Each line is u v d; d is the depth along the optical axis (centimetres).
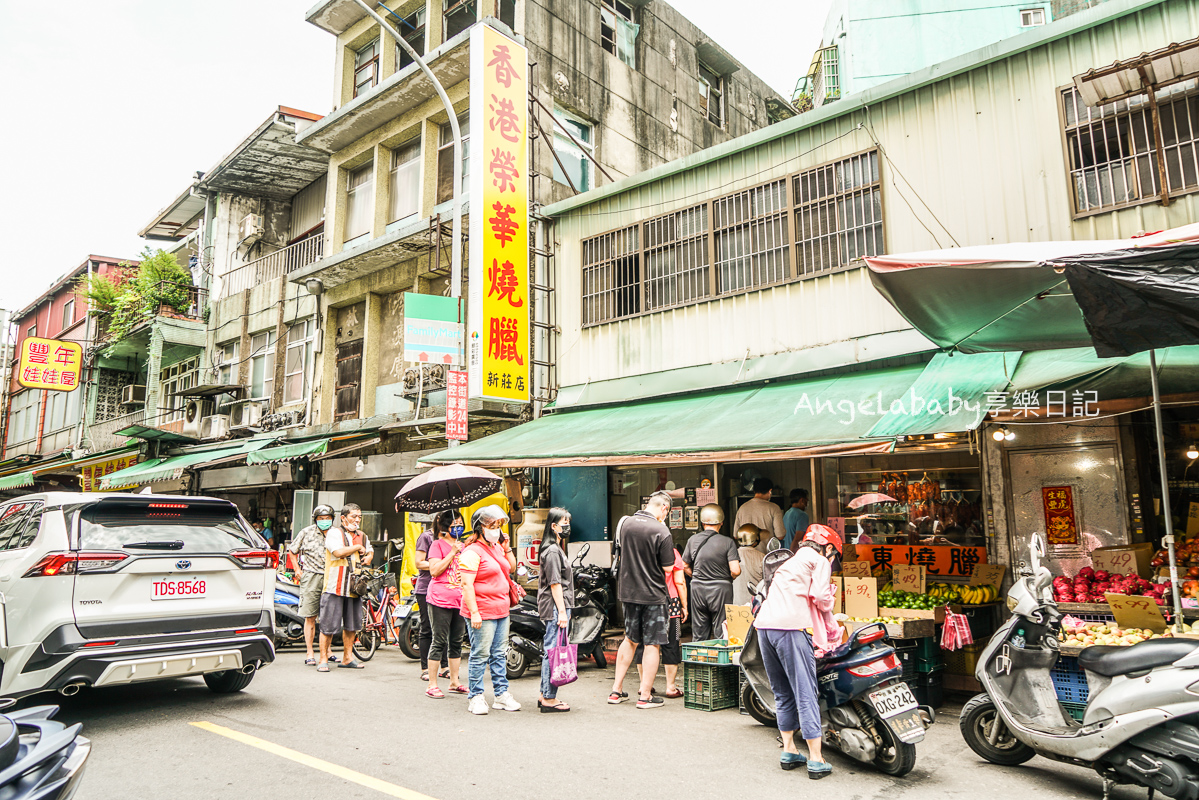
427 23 1497
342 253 1484
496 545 655
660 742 534
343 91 1728
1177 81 666
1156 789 383
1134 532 681
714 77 2014
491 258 1087
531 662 839
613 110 1560
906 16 1747
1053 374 607
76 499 579
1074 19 727
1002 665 491
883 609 663
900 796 427
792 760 478
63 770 290
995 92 783
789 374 904
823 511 884
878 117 866
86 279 2525
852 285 864
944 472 806
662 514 675
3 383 3319
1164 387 579
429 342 1061
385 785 434
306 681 770
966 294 575
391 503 1491
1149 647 408
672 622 701
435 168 1475
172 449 2000
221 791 423
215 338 2070
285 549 1291
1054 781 457
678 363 1025
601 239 1155
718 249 1009
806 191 923
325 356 1670
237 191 2159
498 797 418
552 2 1447
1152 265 413
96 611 548
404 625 957
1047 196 741
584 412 1103
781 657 477
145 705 645
